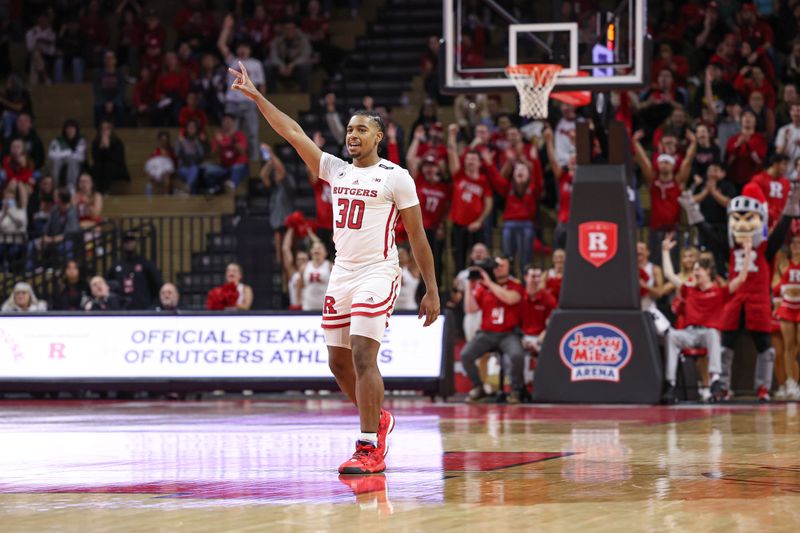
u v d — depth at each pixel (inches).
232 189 864.3
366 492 205.0
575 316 547.8
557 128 770.2
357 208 249.3
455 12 546.3
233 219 797.9
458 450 292.4
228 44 968.9
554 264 627.5
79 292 716.0
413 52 981.8
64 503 195.2
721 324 570.6
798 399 591.8
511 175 711.7
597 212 546.9
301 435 351.6
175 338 610.9
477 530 160.9
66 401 615.8
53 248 786.8
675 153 711.7
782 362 615.5
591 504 187.9
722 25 874.1
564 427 381.4
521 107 534.6
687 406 527.8
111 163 890.7
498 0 950.4
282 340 600.1
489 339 582.2
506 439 328.8
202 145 892.6
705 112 761.6
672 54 850.8
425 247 251.9
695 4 895.1
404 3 1008.9
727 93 802.8
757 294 582.6
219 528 163.9
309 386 593.0
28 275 812.0
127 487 217.3
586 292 548.7
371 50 989.8
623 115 698.2
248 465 257.3
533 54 919.7
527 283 605.9
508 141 751.7
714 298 570.6
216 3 1015.0
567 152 762.2
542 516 174.4
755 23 832.9
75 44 997.2
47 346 620.4
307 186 888.9
